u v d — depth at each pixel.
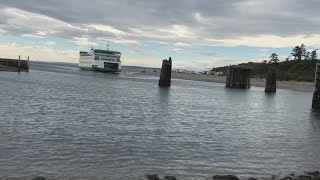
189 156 25.11
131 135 31.94
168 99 76.31
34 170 20.20
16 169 20.19
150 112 51.44
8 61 160.75
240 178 20.44
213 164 23.34
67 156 23.50
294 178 20.53
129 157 24.06
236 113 56.62
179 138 31.62
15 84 90.69
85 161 22.56
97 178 19.44
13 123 34.91
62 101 59.81
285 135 36.72
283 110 65.94
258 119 50.25
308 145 31.64
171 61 118.44
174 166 22.42
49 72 190.62
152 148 27.05
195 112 54.38
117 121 40.34
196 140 31.02
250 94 108.38
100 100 65.31
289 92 127.56
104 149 25.94
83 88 94.00
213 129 38.00
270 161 24.94
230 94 103.62
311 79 177.75
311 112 63.69
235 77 134.12
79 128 34.22
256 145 30.33
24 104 52.03
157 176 19.94
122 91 92.06
